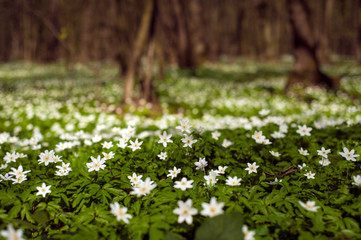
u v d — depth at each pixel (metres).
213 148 0.98
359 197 0.76
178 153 0.92
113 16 4.93
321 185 0.86
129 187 0.82
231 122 1.36
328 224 0.71
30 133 1.87
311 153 0.97
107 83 4.19
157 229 0.66
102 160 0.86
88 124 2.12
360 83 3.79
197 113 2.66
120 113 2.44
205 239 0.62
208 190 0.81
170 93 3.51
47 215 0.77
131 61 2.57
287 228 0.71
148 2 2.46
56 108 2.68
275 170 0.94
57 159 0.92
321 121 1.25
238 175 0.89
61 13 4.59
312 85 3.48
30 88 3.82
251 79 4.92
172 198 0.76
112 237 0.68
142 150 1.04
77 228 0.73
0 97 3.19
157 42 4.50
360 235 0.67
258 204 0.76
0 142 1.19
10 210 0.75
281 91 3.58
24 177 0.86
